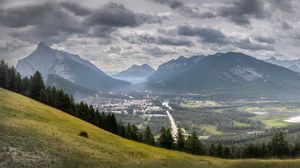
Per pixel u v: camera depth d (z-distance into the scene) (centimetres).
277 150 12862
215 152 12850
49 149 4816
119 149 6912
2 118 6156
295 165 6362
